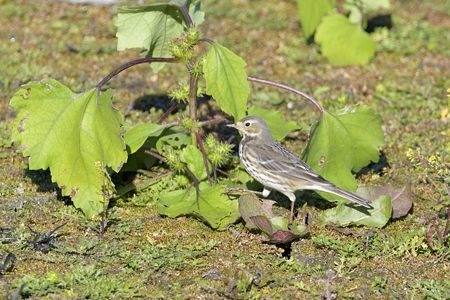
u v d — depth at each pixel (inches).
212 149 542.0
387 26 884.6
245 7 921.5
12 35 814.5
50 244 484.4
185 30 561.0
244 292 442.3
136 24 551.2
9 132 628.7
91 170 504.7
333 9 816.3
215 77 513.7
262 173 526.3
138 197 545.3
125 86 726.5
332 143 552.4
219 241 500.7
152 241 495.5
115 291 440.5
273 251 492.4
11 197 545.3
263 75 764.0
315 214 541.3
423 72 787.4
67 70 751.1
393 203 537.3
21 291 423.5
